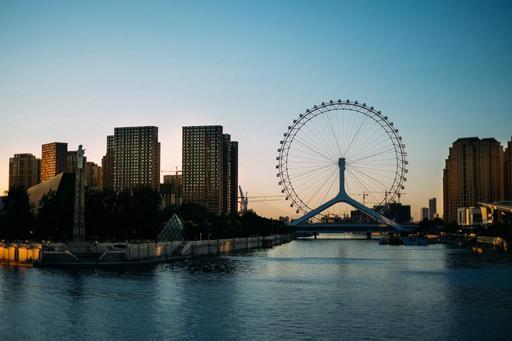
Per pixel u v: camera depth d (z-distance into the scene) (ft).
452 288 412.16
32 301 339.98
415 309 323.98
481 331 269.64
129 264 564.30
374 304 340.18
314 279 469.57
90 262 550.36
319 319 294.46
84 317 295.69
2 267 533.14
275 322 286.66
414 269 567.18
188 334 261.65
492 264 627.05
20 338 255.29
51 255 549.54
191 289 395.55
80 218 622.54
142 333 263.29
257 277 481.05
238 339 253.44
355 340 252.42
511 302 348.18
